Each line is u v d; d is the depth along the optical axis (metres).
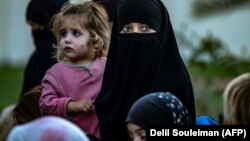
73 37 7.37
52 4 8.87
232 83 7.11
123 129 7.14
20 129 5.46
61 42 7.40
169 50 7.25
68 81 7.29
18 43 21.48
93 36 7.40
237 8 14.46
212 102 12.39
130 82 7.18
